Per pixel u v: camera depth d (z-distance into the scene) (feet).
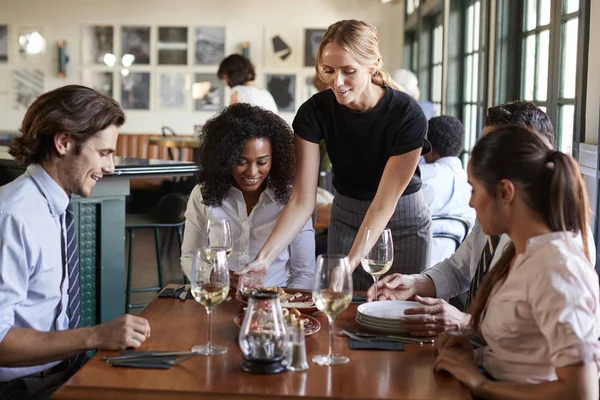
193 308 7.70
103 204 13.02
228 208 9.47
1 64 37.55
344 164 9.79
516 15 16.99
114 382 5.54
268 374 5.74
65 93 7.03
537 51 15.78
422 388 5.55
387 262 7.73
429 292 8.25
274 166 9.33
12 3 37.22
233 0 36.86
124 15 37.27
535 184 5.62
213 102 37.47
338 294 5.93
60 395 5.41
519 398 5.42
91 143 7.12
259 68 37.01
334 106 9.42
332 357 6.15
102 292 13.16
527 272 5.61
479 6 20.76
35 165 7.19
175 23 37.19
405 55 34.37
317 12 36.52
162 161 14.42
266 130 9.04
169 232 28.86
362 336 6.72
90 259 13.03
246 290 7.82
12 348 6.41
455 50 23.21
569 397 5.22
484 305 6.19
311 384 5.56
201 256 6.20
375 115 9.22
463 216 13.69
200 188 9.41
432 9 26.45
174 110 37.68
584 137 12.24
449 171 13.53
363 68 8.58
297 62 36.88
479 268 7.89
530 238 5.67
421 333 6.71
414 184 10.20
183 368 5.85
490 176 5.71
